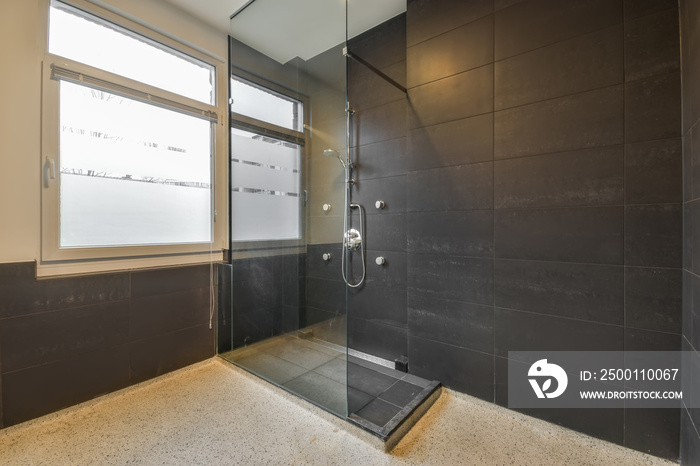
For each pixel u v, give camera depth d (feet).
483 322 5.86
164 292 6.97
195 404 5.95
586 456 4.56
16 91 5.12
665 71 4.24
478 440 4.91
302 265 6.89
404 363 7.02
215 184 8.03
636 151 4.45
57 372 5.48
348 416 5.32
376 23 7.54
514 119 5.46
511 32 5.47
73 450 4.66
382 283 7.64
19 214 5.16
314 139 7.06
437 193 6.37
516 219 5.47
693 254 3.80
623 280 4.59
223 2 6.97
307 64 7.04
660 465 4.35
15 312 5.06
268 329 7.14
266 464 4.42
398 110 7.20
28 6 5.23
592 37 4.75
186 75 7.50
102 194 6.17
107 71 6.16
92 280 5.89
